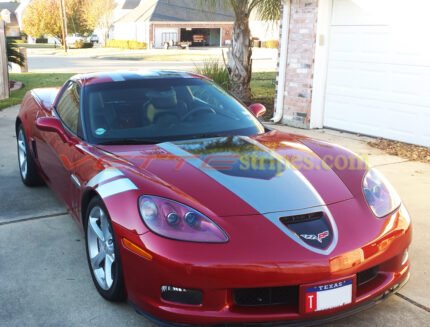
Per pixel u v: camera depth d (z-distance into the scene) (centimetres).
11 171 630
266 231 268
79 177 355
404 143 797
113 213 292
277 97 983
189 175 306
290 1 929
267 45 4738
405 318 306
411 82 781
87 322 302
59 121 420
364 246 275
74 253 396
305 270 260
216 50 4938
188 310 264
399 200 323
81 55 4188
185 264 259
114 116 392
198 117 404
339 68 895
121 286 299
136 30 6600
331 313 269
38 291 338
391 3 790
